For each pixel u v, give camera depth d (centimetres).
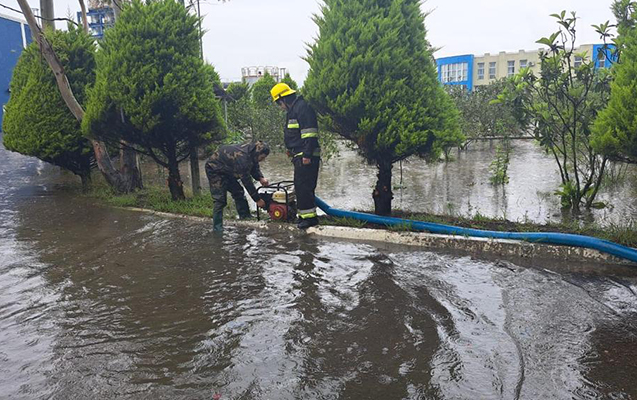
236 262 541
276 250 582
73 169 1087
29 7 871
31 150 999
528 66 709
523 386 284
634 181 1000
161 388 294
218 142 1007
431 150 645
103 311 416
